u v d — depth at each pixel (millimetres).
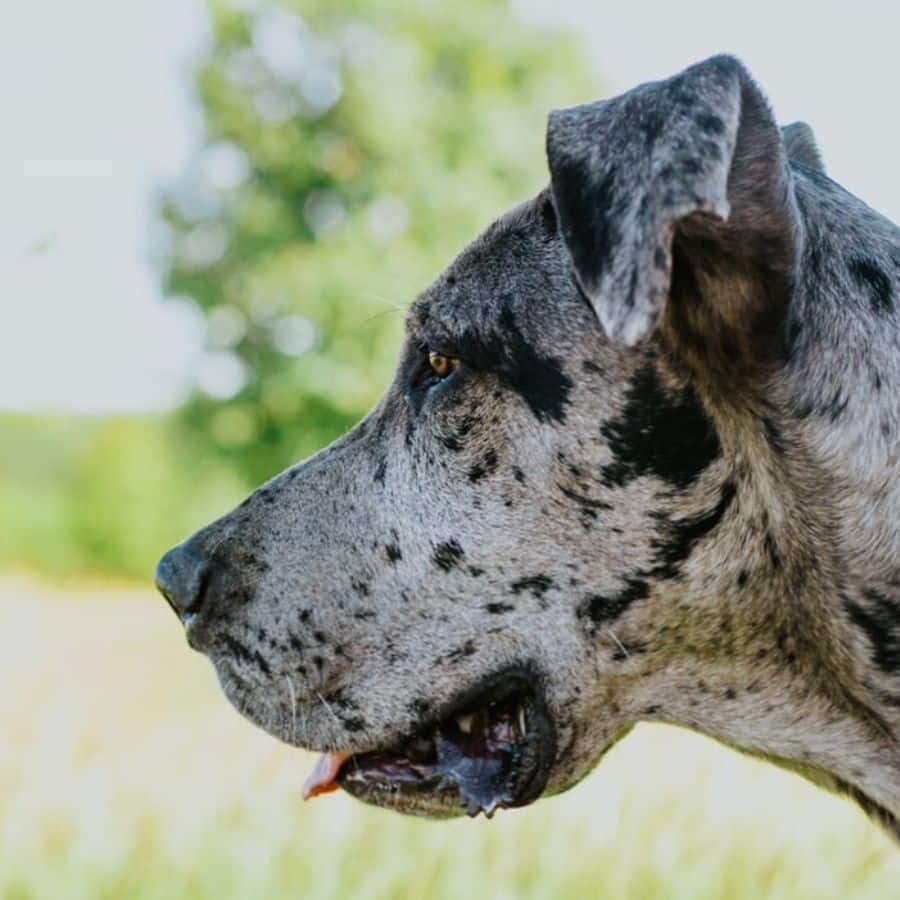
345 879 5699
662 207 3029
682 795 6168
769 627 3592
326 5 31922
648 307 3012
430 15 31984
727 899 5656
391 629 3803
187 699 10312
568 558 3652
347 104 31203
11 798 6219
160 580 4039
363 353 30172
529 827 5973
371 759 3936
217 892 5734
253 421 32906
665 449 3535
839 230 3537
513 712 3801
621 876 5734
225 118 32469
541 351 3635
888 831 3842
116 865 5848
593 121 3277
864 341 3416
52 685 11359
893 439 3375
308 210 32531
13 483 45375
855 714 3625
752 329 3352
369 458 3920
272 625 3895
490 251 3805
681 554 3574
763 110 3254
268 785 6297
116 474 41031
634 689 3732
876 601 3424
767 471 3475
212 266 32719
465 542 3721
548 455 3635
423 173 30688
